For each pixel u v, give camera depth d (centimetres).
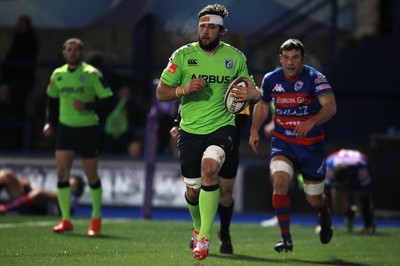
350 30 6931
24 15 6688
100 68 5369
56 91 3766
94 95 3753
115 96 6231
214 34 2739
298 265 2800
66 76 3712
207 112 2750
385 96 6394
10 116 6206
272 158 3047
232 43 6856
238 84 2714
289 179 2994
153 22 6894
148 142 5184
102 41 6944
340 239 4012
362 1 6912
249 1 6831
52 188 5825
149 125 5188
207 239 2586
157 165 5838
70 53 3697
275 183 2978
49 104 3809
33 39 6259
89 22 6950
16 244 3222
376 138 6141
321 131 3047
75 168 5809
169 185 5831
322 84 2972
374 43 6575
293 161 3044
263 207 5894
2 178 4950
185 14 6881
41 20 6931
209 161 2628
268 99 3083
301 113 3014
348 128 6391
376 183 5975
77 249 3100
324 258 3123
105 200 5844
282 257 3097
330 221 3259
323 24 6788
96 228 3769
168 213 5697
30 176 5841
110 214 5528
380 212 5931
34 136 6353
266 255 3145
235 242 3753
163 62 6869
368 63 6519
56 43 6919
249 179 5894
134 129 6188
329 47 6606
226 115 2770
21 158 5859
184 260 2786
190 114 2764
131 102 6225
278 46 6781
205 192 2627
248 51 6581
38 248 3097
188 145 2761
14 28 6950
